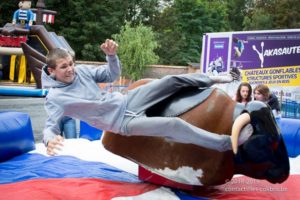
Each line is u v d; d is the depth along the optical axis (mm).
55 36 19766
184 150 3723
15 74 20984
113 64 3941
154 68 30891
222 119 3752
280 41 11914
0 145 4824
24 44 17688
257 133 3613
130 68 30625
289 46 11789
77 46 36250
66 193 3650
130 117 3635
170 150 3770
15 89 17547
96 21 36656
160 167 3832
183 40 41938
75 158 5062
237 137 3467
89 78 3834
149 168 3902
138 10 44156
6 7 34500
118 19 37656
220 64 12945
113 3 38375
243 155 3717
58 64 3590
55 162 4797
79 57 36906
